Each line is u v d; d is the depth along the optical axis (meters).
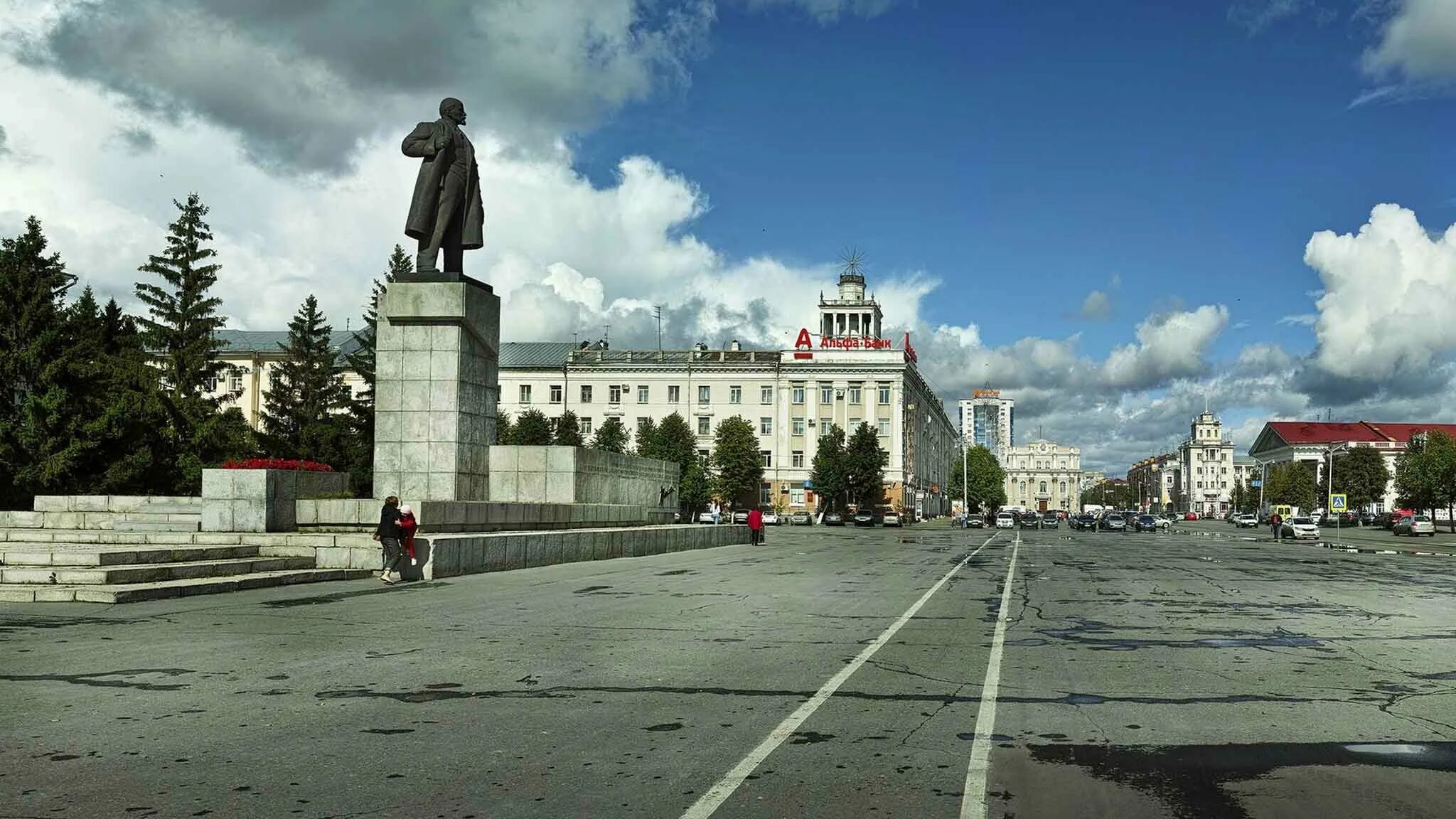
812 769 5.60
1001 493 158.00
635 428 92.75
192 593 14.38
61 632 10.70
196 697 7.40
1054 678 8.54
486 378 22.97
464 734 6.34
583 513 26.42
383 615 12.48
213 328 51.31
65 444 33.47
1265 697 7.71
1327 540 57.41
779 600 15.24
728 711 7.08
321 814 4.74
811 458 91.56
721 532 37.69
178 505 22.64
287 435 51.56
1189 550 39.47
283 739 6.15
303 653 9.45
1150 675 8.72
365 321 50.41
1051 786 5.29
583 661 9.14
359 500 19.20
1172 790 5.23
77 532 18.55
